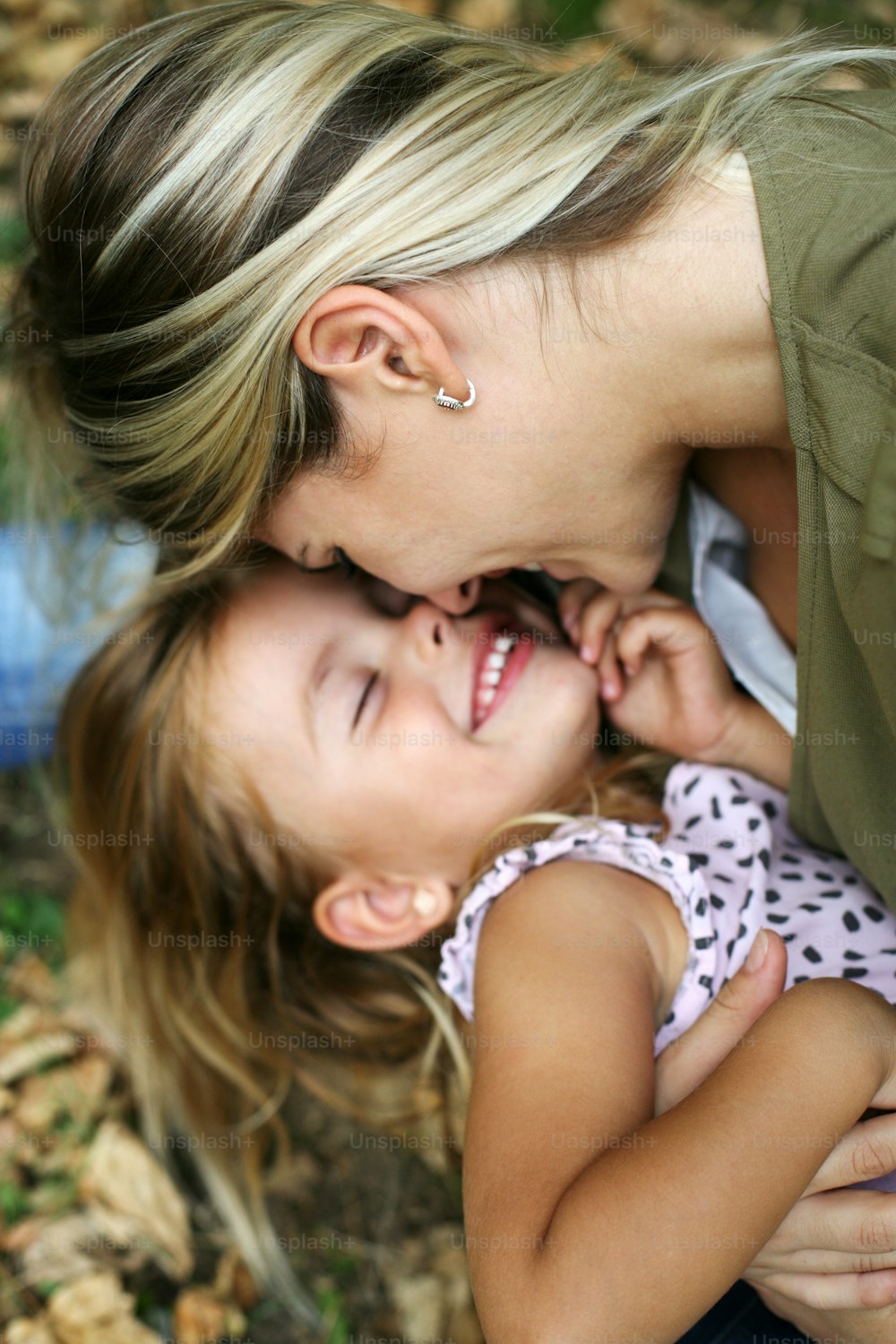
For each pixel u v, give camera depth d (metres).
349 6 1.40
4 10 3.12
